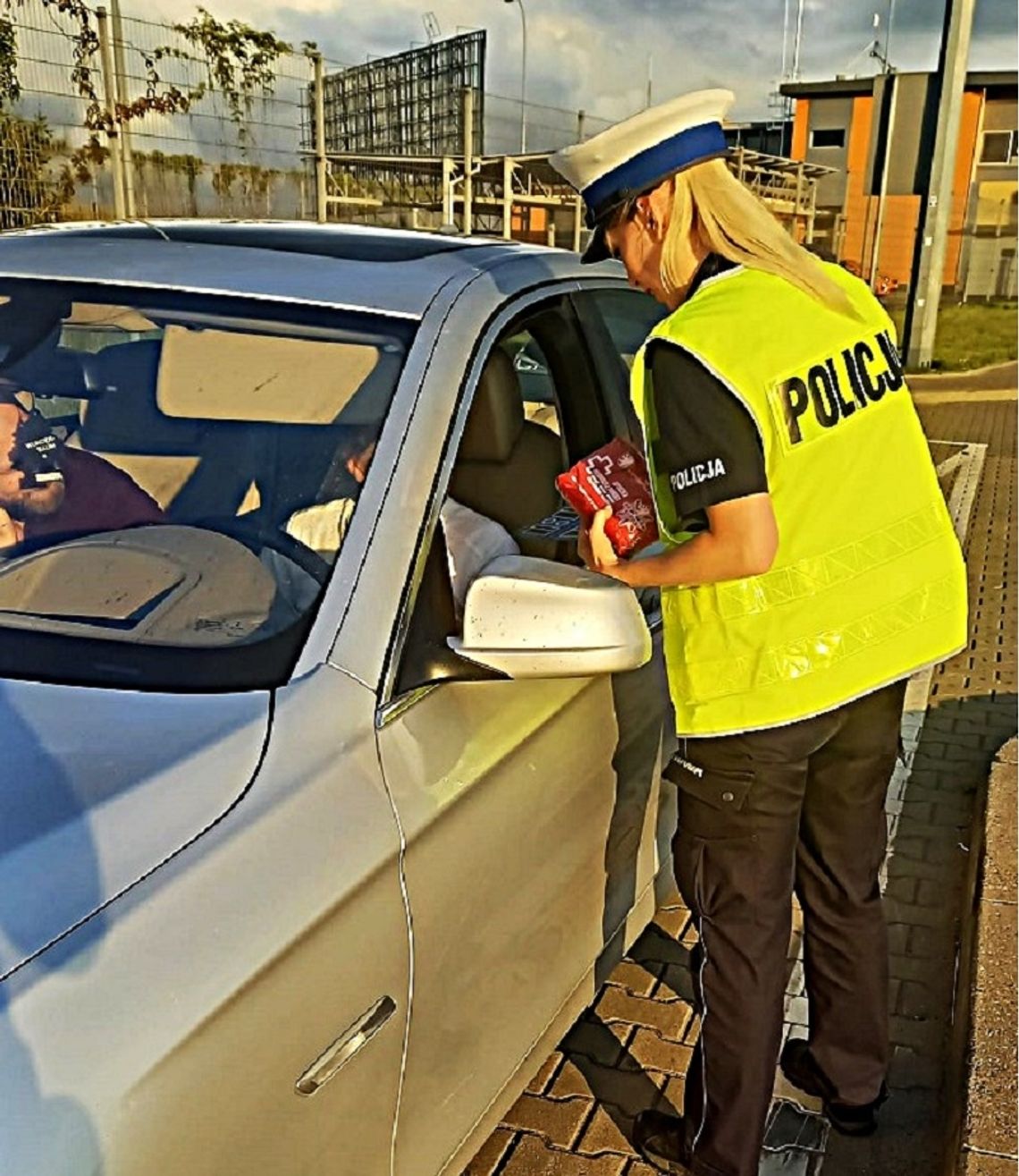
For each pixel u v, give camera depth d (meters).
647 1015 2.78
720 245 1.76
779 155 37.59
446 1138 1.71
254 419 1.91
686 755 1.93
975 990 2.59
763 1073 2.05
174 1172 1.15
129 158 10.59
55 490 1.97
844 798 2.13
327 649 1.58
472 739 1.70
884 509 1.85
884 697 2.03
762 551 1.68
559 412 2.54
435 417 1.81
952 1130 2.34
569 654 1.60
